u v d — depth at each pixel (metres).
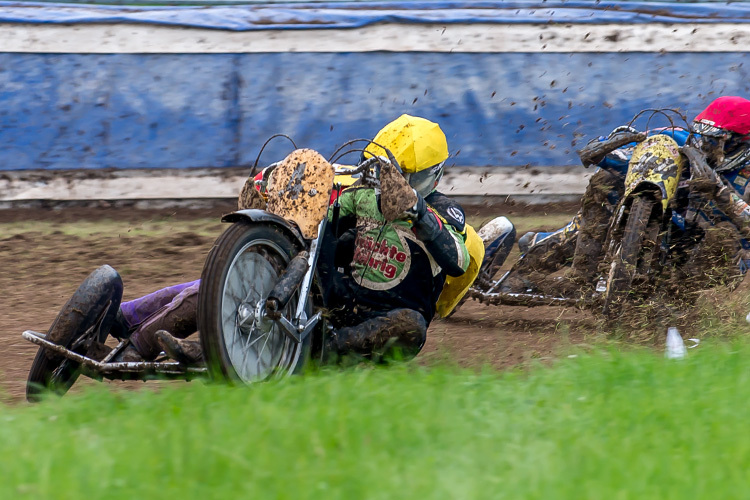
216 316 14.58
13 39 40.69
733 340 19.39
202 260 33.31
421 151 18.08
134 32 41.72
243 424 12.15
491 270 24.59
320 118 43.38
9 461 10.91
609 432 12.21
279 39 42.78
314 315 16.64
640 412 13.00
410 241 18.14
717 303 22.17
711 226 21.80
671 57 45.34
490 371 16.91
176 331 16.28
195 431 11.80
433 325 24.81
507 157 44.59
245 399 13.53
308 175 16.70
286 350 16.25
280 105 43.09
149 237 37.06
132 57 41.78
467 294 24.22
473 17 44.06
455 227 18.22
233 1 46.31
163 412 13.11
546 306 24.81
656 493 10.18
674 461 11.07
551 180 44.97
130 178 42.28
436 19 43.66
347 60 43.28
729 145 22.06
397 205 16.59
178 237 37.00
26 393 16.20
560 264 24.33
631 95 45.25
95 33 41.38
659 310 21.31
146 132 42.28
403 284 18.22
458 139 44.22
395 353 17.58
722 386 14.27
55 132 41.53
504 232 24.53
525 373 16.92
